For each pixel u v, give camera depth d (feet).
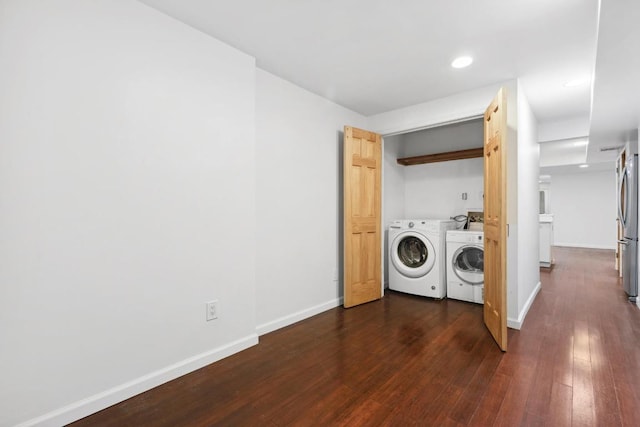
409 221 12.89
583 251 25.58
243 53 7.76
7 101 4.56
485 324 9.35
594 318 9.91
